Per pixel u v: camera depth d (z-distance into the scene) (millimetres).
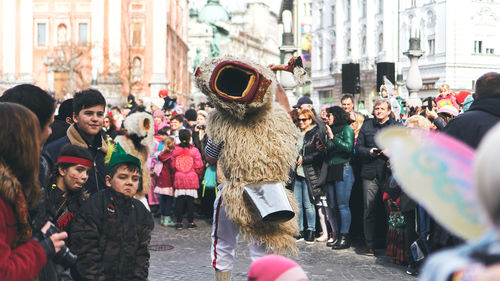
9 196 2529
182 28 67438
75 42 49125
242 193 4895
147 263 3908
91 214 3723
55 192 3943
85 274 3631
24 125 2609
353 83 18875
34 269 2617
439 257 1255
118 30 48719
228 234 5262
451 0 45656
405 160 1207
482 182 1080
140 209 3916
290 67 5414
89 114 4535
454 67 46094
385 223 8758
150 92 49656
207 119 5090
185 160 10531
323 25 66688
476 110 4125
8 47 49125
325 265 7711
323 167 8977
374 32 55781
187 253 8547
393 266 7656
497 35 47250
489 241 1156
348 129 8758
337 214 8875
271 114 4934
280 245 5004
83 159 3963
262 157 4836
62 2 49562
